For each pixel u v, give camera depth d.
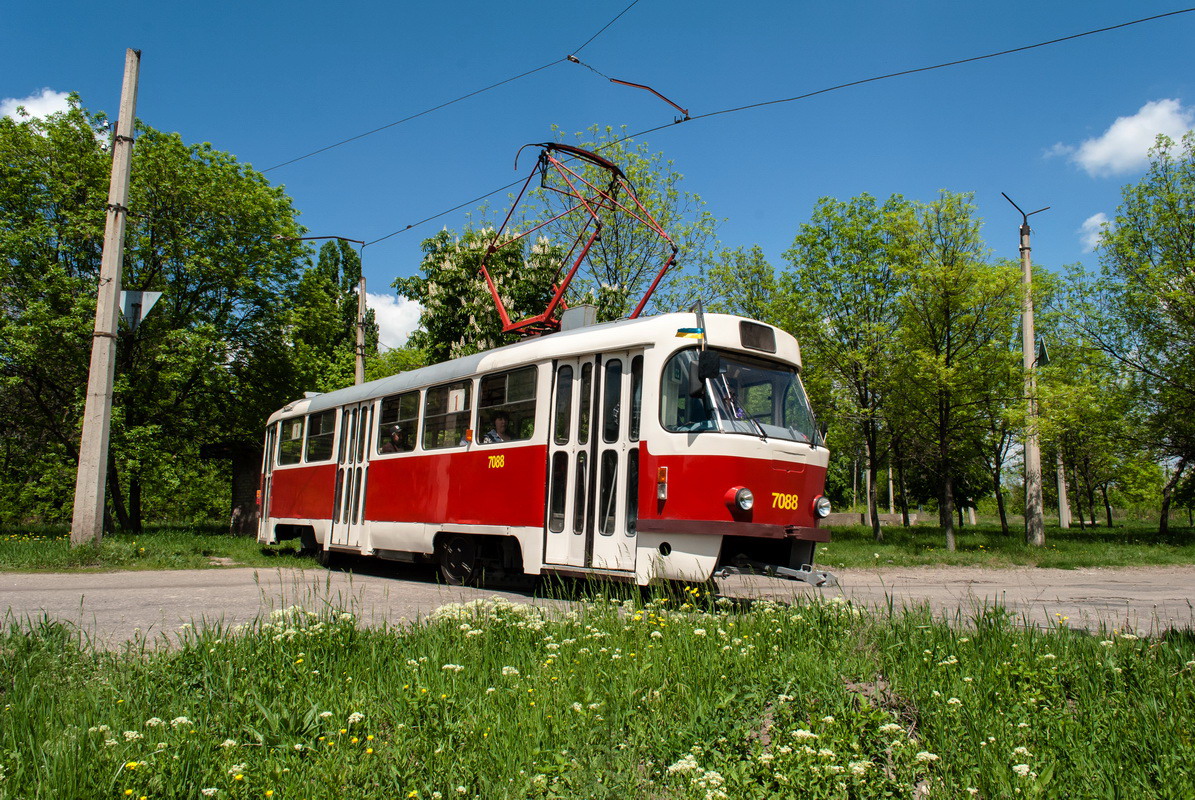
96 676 4.95
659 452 8.74
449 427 11.99
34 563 12.20
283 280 26.31
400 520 12.86
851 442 30.12
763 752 3.42
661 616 6.52
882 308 24.88
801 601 7.42
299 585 10.95
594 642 5.50
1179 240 26.78
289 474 17.34
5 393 23.64
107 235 13.70
